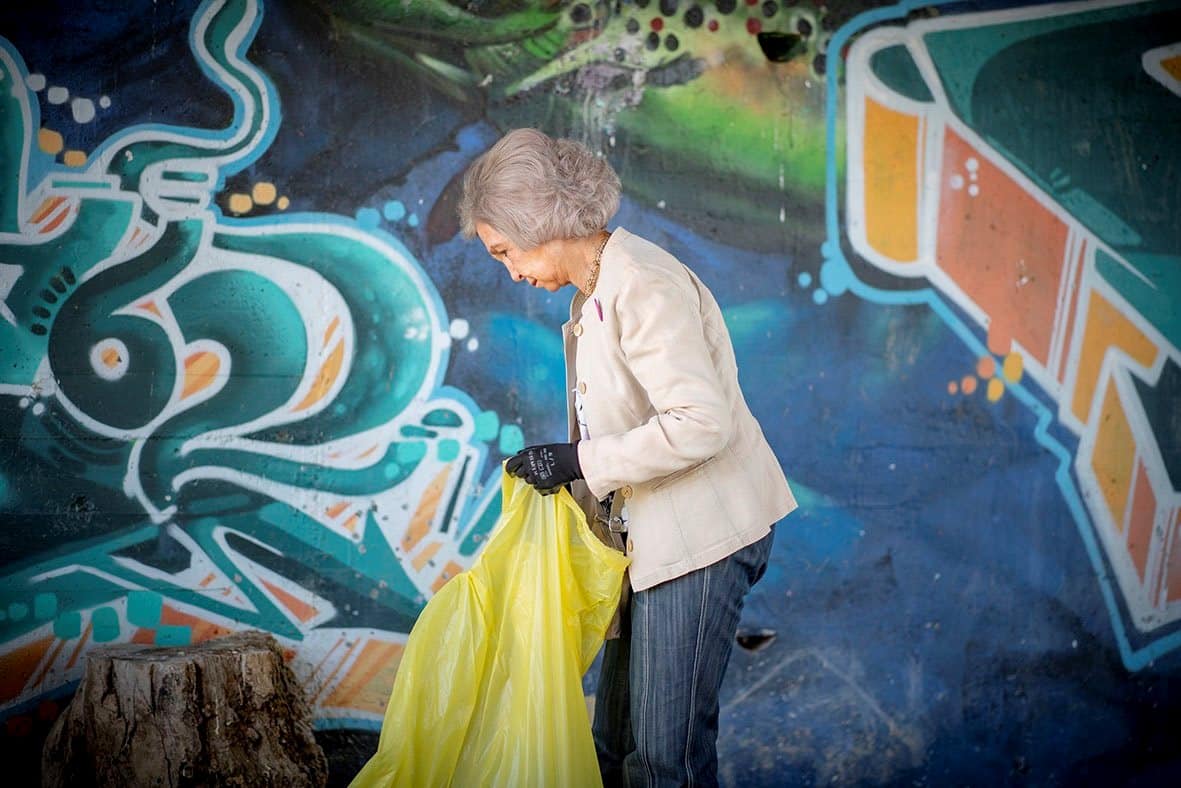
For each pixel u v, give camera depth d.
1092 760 3.64
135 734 2.54
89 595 2.88
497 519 3.15
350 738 3.05
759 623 3.35
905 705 3.47
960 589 3.52
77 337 2.88
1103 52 3.62
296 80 3.01
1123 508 3.66
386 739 2.19
